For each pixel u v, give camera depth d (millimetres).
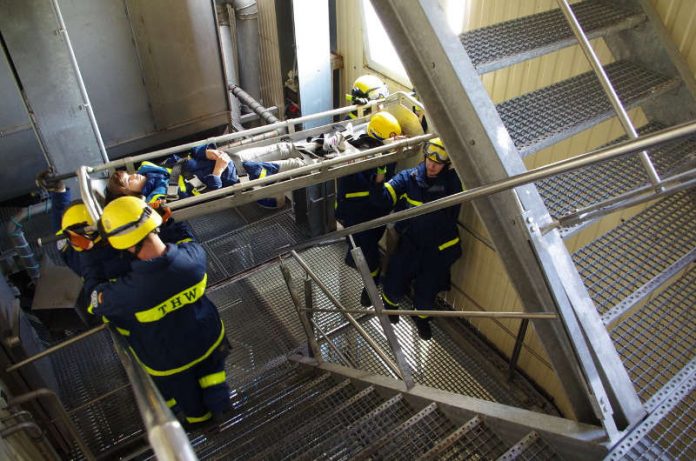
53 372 4480
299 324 5156
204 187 4043
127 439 4074
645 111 2875
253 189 4105
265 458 3271
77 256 3271
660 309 2344
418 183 4355
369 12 5016
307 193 5844
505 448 2551
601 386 2018
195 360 3016
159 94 5980
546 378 4652
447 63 1949
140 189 3816
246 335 5062
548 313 2057
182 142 6617
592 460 2090
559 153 3703
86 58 5352
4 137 5195
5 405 2971
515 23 2564
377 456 2809
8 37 3547
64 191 3822
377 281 5590
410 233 4625
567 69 3461
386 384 3461
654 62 2738
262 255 6031
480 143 2010
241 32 6660
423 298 4832
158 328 2766
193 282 2676
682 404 2104
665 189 1921
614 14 2641
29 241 5676
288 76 5957
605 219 3473
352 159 4258
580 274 2291
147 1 5375
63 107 3945
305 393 4047
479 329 5250
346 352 4996
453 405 2818
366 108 5004
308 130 4832
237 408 4125
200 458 3658
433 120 2105
